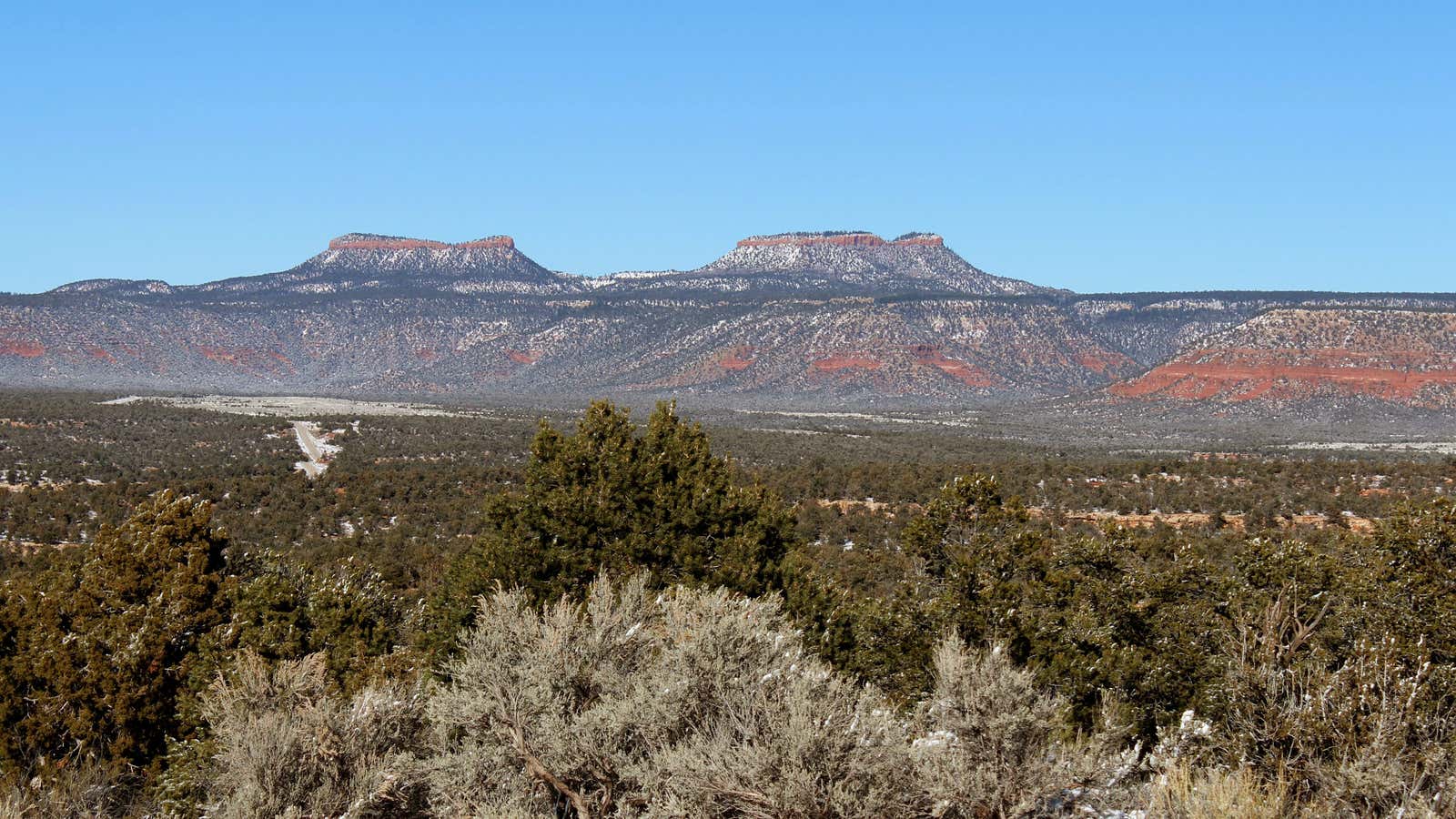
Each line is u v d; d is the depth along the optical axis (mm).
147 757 14914
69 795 12242
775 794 7266
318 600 20094
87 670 15008
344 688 15078
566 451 20969
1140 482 67000
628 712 8438
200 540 19938
